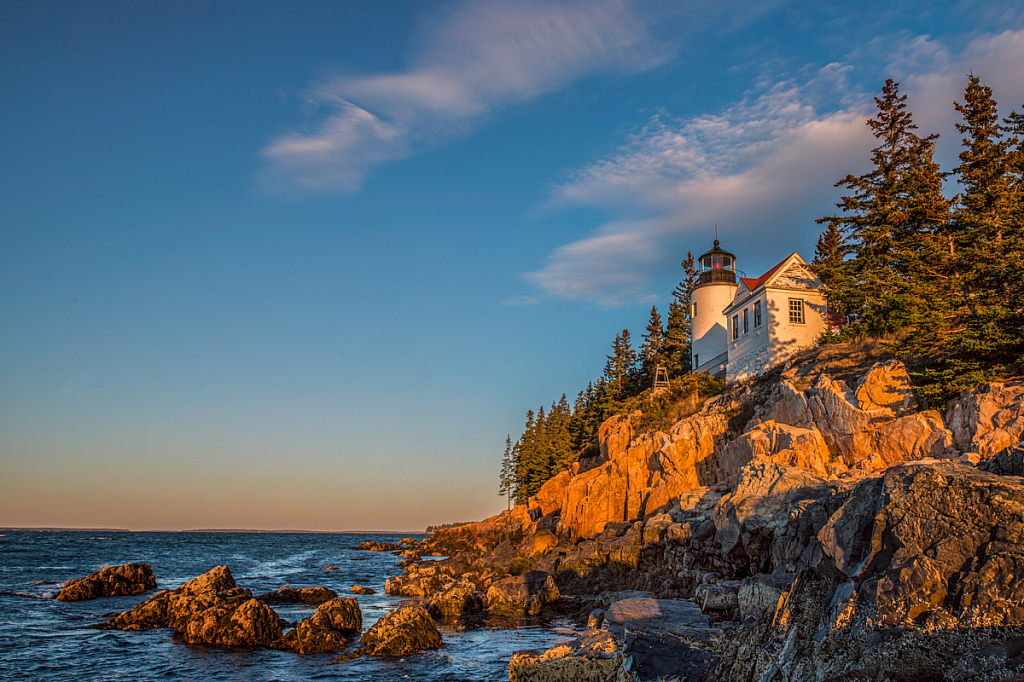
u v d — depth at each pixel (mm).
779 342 43156
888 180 40250
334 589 45781
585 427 88375
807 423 31375
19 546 86812
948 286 32438
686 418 44469
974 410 24219
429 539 84750
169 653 25391
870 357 32969
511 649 26094
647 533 31922
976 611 9602
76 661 24281
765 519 22094
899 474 12164
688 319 73625
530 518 71938
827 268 40094
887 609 10344
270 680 22047
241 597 30547
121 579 40344
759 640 14047
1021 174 37281
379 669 23312
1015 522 10117
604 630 19359
